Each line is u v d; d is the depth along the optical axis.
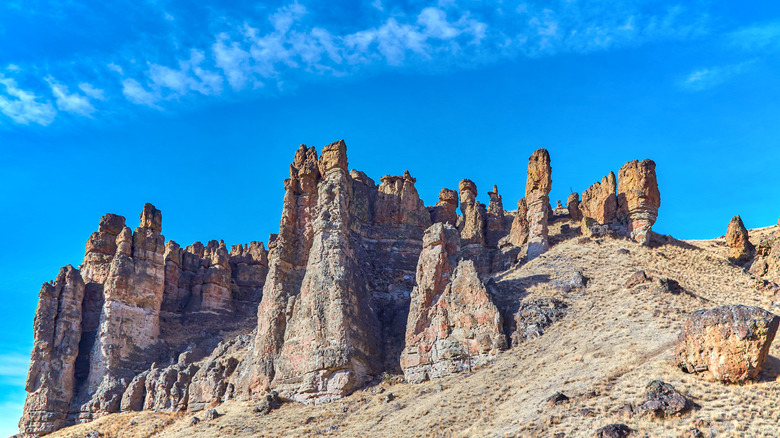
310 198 106.56
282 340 91.75
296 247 103.00
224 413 86.06
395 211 113.88
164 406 97.56
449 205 124.50
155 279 118.06
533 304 79.25
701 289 80.06
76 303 111.31
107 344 108.00
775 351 55.03
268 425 77.81
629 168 104.62
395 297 100.25
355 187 112.88
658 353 58.41
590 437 46.56
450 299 82.19
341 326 85.06
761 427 44.53
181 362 107.62
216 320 129.00
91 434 91.50
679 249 98.56
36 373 104.81
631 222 102.00
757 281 81.56
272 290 96.88
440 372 78.00
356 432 67.75
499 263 106.56
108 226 125.06
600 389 54.06
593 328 70.44
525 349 73.06
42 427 100.25
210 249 155.88
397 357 86.56
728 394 49.19
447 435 57.75
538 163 105.88
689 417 47.09
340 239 94.75
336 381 82.31
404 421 65.62
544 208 103.31
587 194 115.56
